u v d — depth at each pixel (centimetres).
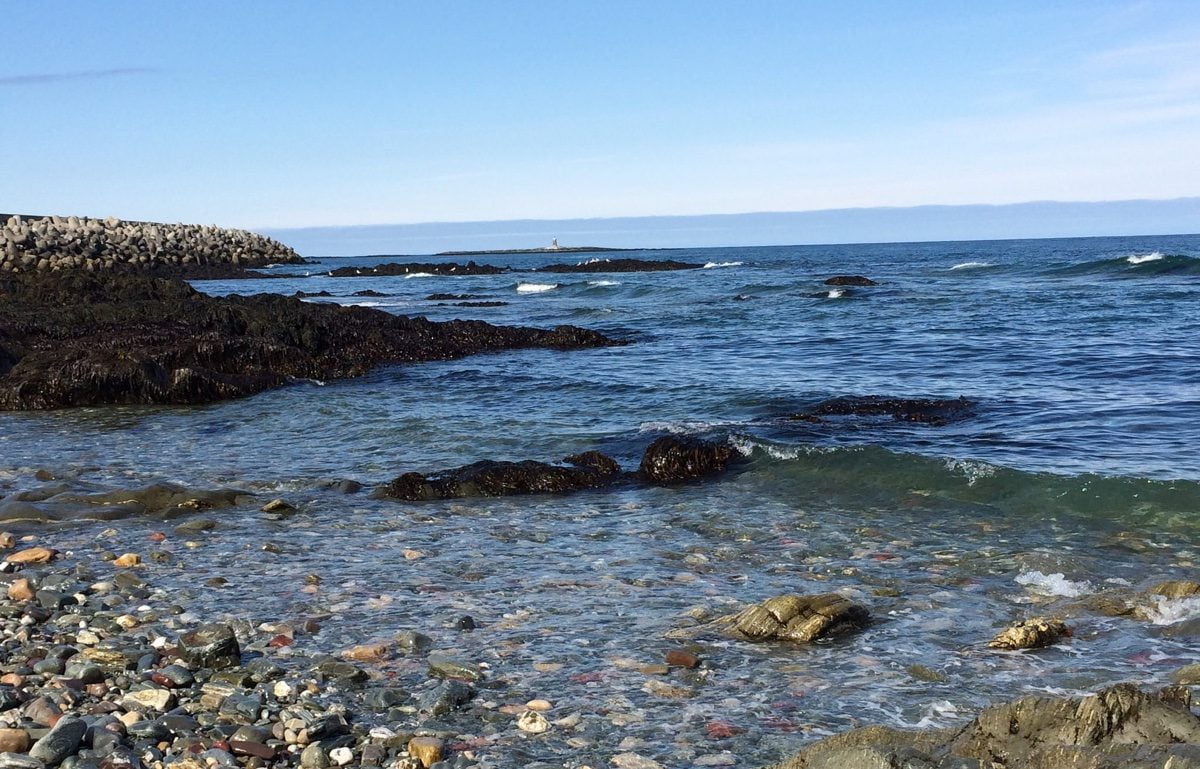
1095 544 902
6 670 616
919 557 884
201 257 9131
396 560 898
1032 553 875
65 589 788
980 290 4381
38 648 652
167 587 809
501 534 998
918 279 5575
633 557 903
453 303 4906
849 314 3538
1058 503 1035
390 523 1048
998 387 1822
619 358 2566
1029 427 1432
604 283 6238
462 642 679
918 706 560
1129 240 19038
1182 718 396
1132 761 369
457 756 504
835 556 895
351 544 959
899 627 702
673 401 1795
